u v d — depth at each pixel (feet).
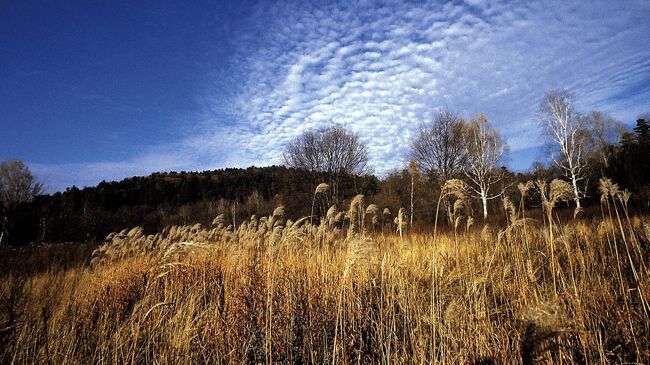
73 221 101.40
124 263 28.60
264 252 25.62
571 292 14.16
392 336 15.51
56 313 18.17
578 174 81.76
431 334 14.14
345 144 110.93
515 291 16.21
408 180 107.14
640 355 11.51
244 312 18.72
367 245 13.97
